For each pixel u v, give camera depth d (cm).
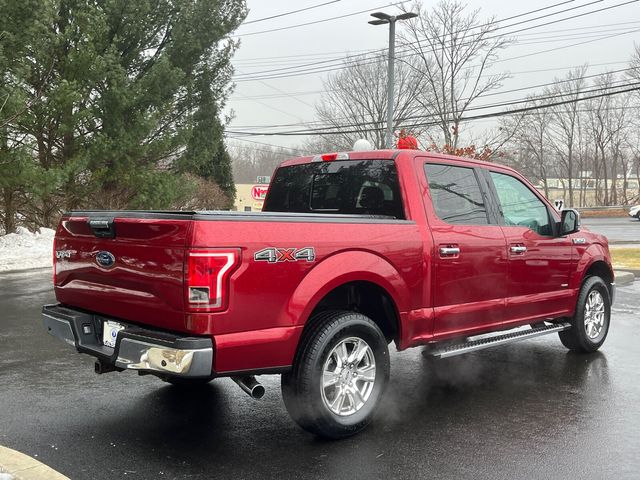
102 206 2178
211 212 376
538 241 598
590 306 688
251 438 432
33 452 402
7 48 1552
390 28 2072
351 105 4075
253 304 379
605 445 419
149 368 375
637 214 4378
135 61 2175
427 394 540
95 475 368
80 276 456
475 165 564
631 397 529
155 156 2191
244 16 2364
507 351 709
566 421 468
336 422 420
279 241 392
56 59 1895
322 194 558
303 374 406
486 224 554
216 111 2375
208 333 364
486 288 539
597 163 6456
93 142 1916
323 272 413
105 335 442
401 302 467
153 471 375
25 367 613
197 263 360
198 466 383
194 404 506
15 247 1822
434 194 513
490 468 381
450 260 503
